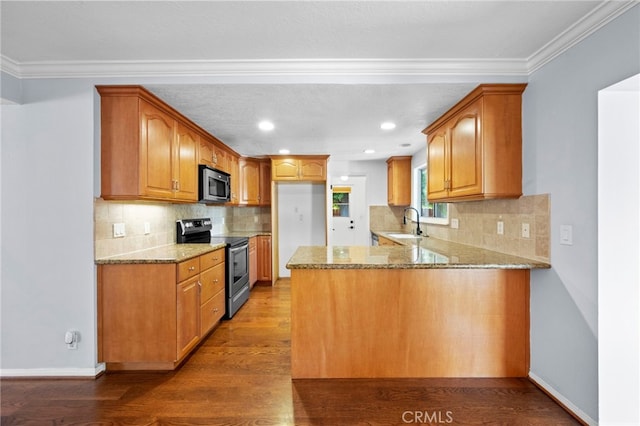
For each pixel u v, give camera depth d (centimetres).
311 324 225
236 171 476
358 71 223
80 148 228
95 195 230
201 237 390
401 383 219
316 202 556
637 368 167
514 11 165
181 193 293
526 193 223
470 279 224
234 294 365
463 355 225
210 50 207
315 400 201
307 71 223
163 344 234
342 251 271
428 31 184
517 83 222
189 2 157
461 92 239
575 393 183
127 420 184
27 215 228
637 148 167
